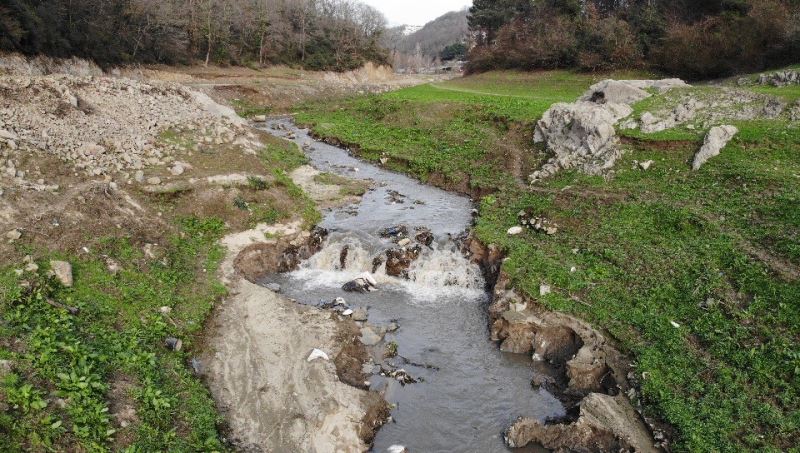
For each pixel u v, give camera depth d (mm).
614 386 15453
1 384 11570
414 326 19359
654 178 26000
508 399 15828
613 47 56531
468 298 21391
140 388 13297
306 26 87688
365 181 33219
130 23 56938
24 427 10875
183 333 16406
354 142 41250
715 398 13961
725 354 15242
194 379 14750
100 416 11844
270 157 32500
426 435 14352
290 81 67000
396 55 150500
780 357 14617
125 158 24250
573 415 15000
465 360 17578
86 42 48312
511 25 73438
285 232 24281
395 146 39625
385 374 16500
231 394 14617
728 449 12500
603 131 29141
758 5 43344
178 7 66688
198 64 67125
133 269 18172
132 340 15000
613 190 25719
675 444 12977
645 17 57188
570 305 18375
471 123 40344
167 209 22781
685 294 17891
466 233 25422
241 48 74188
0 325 13266
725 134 26250
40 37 42344
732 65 44156
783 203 20906
